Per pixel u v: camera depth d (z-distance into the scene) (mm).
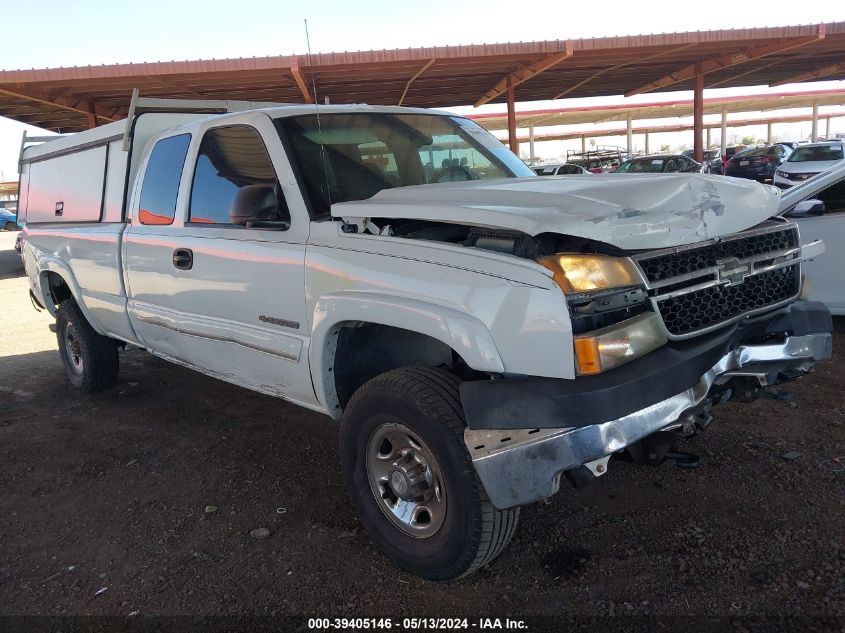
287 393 3449
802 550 2783
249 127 3459
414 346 3148
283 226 3213
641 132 58094
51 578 2965
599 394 2203
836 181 5527
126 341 4938
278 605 2701
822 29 15109
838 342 5496
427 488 2707
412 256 2646
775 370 2816
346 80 15430
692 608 2504
